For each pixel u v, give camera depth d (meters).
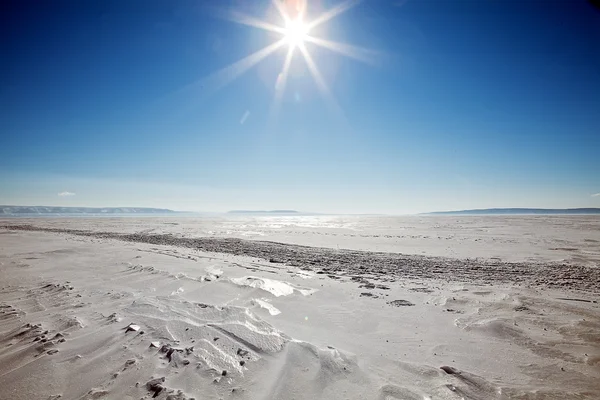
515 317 5.40
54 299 6.24
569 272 9.80
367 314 5.61
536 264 11.38
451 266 11.08
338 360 3.66
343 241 20.53
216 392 3.03
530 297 6.57
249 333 4.34
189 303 5.68
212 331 4.37
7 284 7.56
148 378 3.26
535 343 4.34
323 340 4.39
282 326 4.92
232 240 20.92
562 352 4.05
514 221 46.31
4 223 47.84
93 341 4.14
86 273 8.82
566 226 31.98
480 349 4.18
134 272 8.94
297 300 6.43
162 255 12.60
